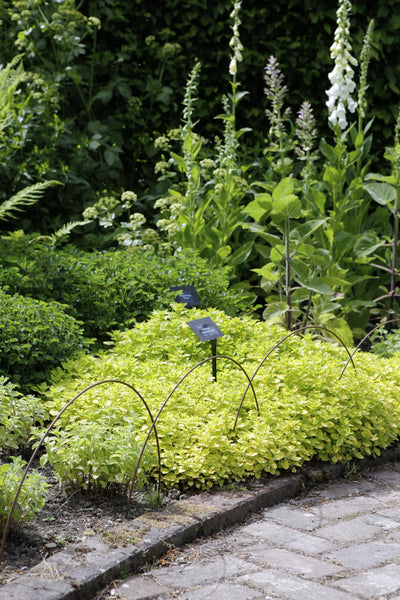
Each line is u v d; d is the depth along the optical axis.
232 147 6.40
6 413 3.40
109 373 4.15
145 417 3.54
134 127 7.48
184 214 6.22
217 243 6.29
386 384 4.42
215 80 7.61
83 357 4.29
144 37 7.66
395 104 7.46
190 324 4.04
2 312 4.17
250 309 6.27
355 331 6.24
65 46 7.12
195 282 5.45
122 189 7.17
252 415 3.81
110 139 7.34
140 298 5.16
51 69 7.16
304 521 3.24
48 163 6.61
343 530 3.15
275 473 3.54
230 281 6.82
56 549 2.81
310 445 3.79
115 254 5.42
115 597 2.56
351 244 6.06
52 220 6.72
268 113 6.42
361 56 6.37
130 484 3.32
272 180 7.16
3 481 2.84
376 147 7.58
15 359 4.03
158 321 4.67
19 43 6.85
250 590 2.62
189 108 6.40
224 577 2.72
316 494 3.58
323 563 2.84
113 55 7.48
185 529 2.99
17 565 2.67
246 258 6.33
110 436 3.26
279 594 2.59
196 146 6.38
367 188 6.30
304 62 7.45
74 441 3.20
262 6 7.39
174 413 3.71
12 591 2.44
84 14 7.62
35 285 4.93
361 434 3.96
